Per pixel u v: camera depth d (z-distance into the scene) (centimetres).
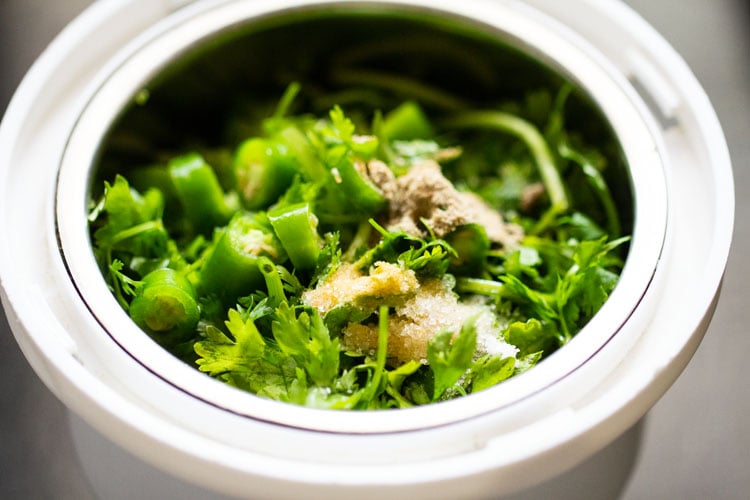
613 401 20
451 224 22
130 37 25
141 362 20
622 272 22
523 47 25
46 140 24
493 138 27
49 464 23
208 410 20
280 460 19
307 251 22
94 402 19
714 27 31
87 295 21
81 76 25
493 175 26
